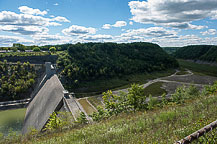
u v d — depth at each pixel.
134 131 8.70
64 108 30.70
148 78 94.38
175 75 102.38
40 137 13.46
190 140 4.66
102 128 10.38
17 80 66.81
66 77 75.00
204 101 12.84
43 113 35.94
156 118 10.17
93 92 72.06
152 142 6.57
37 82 68.38
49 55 83.94
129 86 80.19
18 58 77.75
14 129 41.22
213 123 5.20
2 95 61.59
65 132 13.08
